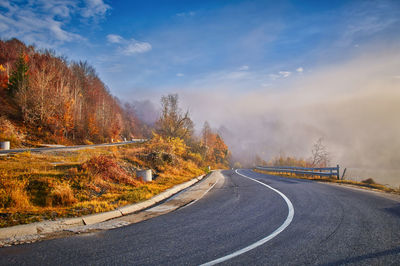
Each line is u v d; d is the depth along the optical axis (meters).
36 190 7.86
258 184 13.20
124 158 15.95
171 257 3.49
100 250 3.85
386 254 3.34
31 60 59.91
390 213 5.73
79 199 8.10
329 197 8.20
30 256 3.61
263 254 3.49
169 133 32.75
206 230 4.88
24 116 38.22
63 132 45.16
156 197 9.41
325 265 3.06
